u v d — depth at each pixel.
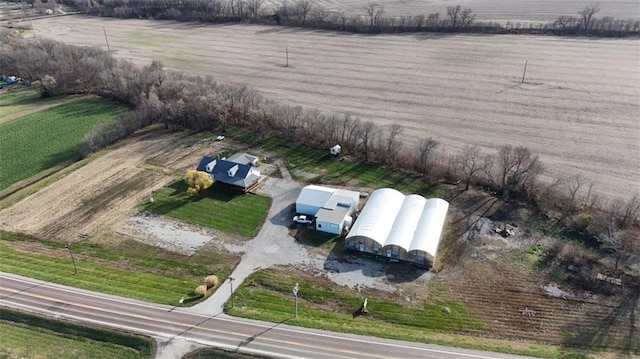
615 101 128.75
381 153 104.44
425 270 74.19
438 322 64.94
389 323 64.94
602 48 170.12
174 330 62.62
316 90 145.50
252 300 68.50
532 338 62.38
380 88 145.38
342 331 62.44
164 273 74.12
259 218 86.69
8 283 71.44
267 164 104.38
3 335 62.97
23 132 121.94
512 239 80.12
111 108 136.50
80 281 71.88
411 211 83.00
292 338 61.34
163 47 194.88
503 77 149.38
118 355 60.00
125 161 107.19
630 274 71.94
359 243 77.25
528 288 70.38
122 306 66.81
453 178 97.06
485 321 65.12
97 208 90.56
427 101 134.62
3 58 163.38
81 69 151.75
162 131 121.75
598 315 65.62
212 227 84.56
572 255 75.94
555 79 145.50
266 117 118.62
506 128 116.81
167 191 95.25
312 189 89.25
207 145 113.44
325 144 110.50
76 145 114.69
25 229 85.06
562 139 110.44
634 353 59.72
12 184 99.88
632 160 100.69
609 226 78.81
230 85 142.75
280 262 76.06
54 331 63.38
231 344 60.34
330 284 71.62
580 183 90.75
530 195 89.44
